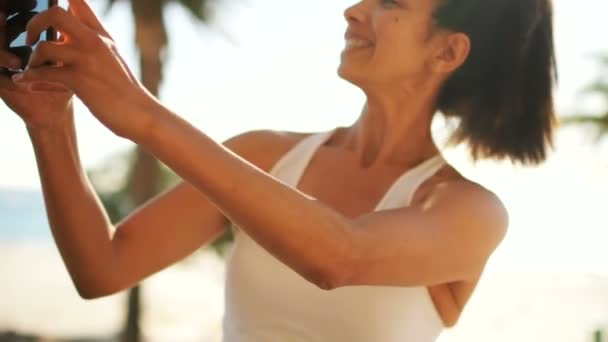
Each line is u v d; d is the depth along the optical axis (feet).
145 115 4.20
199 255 57.88
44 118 5.40
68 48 4.17
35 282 111.75
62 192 5.63
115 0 50.96
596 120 58.95
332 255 4.51
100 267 5.81
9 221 157.99
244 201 4.31
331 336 5.73
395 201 5.84
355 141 6.35
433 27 5.95
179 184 6.22
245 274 5.93
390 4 5.96
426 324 5.89
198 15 55.57
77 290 5.96
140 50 51.13
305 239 4.42
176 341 89.25
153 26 50.80
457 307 5.89
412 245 4.96
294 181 6.18
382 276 4.88
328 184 6.15
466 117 6.28
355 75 6.03
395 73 5.97
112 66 4.22
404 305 5.73
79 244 5.74
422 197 5.79
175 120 4.27
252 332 5.88
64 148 5.57
